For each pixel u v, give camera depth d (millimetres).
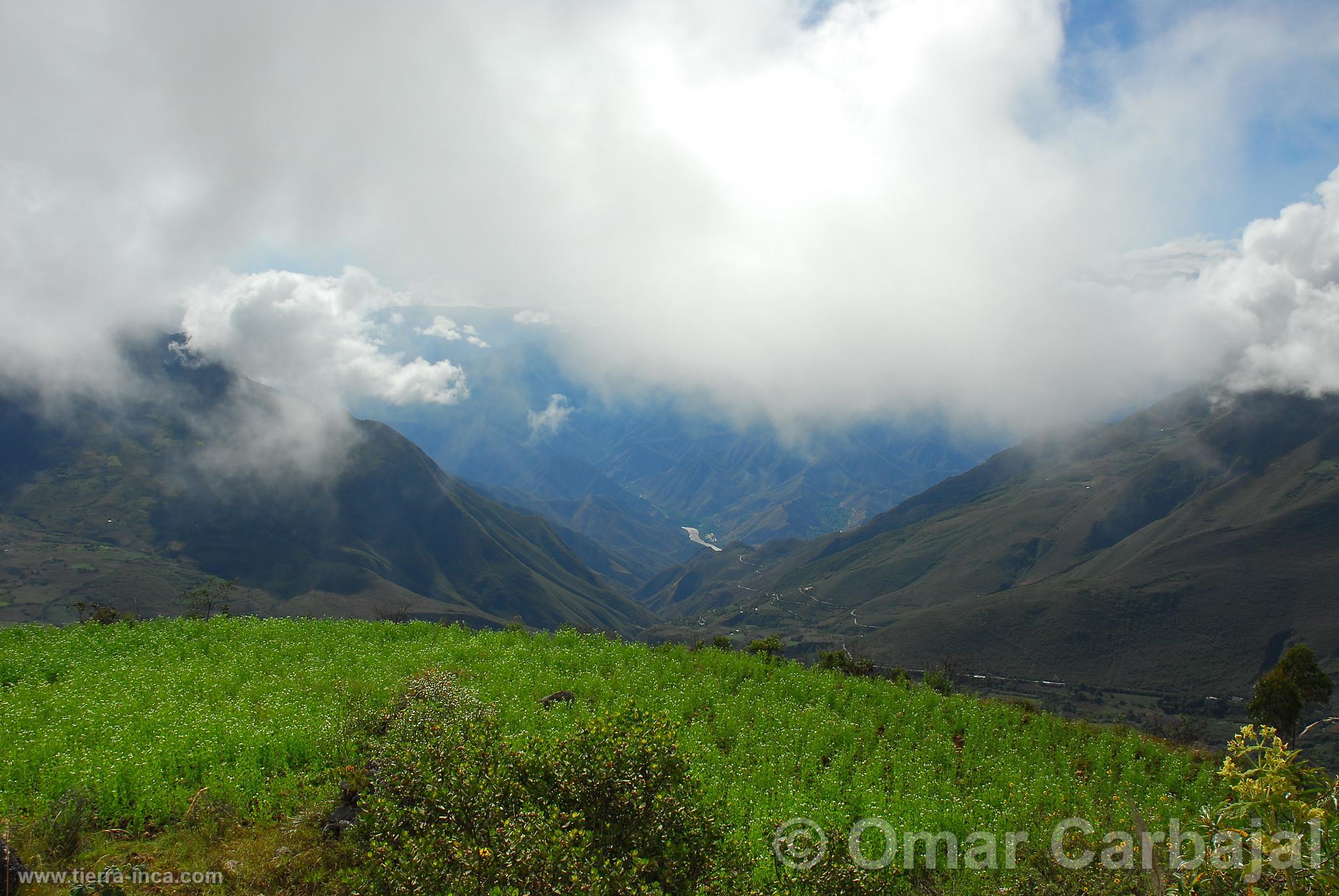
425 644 26156
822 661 31219
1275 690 31375
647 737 9336
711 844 9117
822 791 15766
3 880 9227
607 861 8031
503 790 8844
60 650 22172
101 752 13578
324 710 16891
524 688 20156
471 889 7555
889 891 11789
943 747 19438
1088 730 23859
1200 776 18344
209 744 14203
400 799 9297
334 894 9906
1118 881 9758
